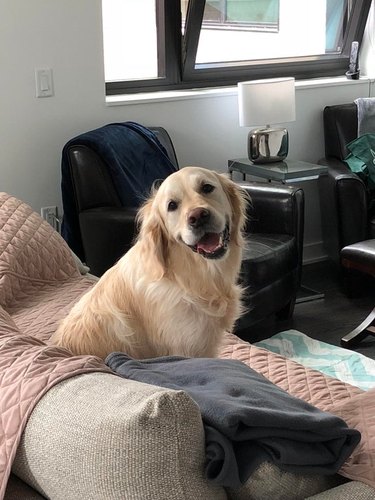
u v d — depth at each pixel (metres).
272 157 3.97
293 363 1.91
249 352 1.98
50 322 2.22
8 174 3.46
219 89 4.17
